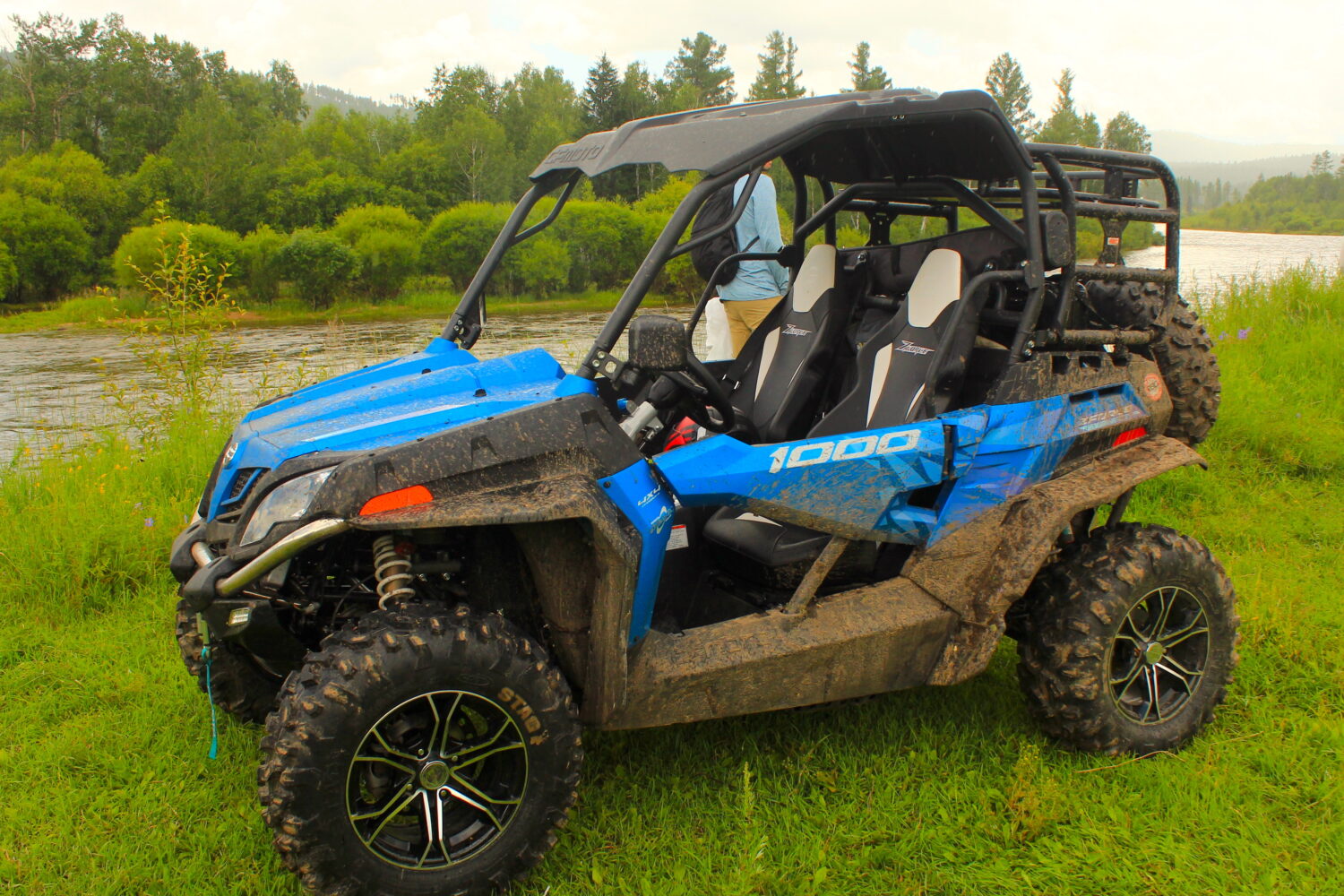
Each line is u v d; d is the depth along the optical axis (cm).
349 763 217
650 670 259
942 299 317
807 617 282
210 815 283
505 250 337
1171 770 294
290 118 9062
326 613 269
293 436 251
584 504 232
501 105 7344
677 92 6825
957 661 293
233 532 236
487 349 830
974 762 301
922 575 297
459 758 235
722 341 555
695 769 301
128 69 6438
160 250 698
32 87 6291
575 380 255
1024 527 290
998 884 250
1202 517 498
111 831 274
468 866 234
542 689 236
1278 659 354
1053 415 306
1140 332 335
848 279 366
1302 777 288
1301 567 434
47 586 428
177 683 353
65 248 3584
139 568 451
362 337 1525
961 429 290
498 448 235
